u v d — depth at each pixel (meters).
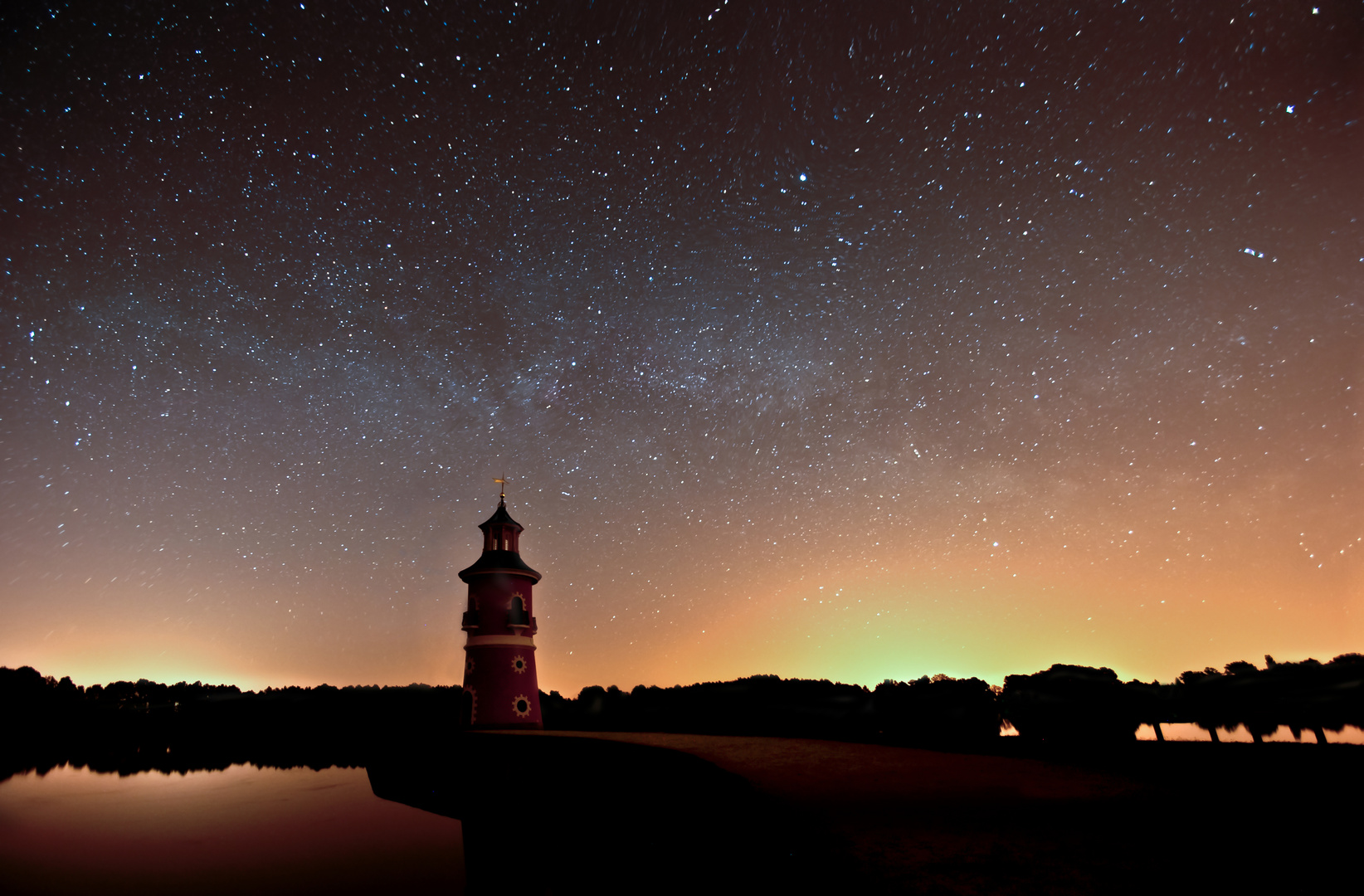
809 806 8.02
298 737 71.62
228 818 32.62
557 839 15.97
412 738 33.78
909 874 5.21
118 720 81.88
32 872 23.70
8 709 72.44
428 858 24.47
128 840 28.31
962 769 10.54
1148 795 7.41
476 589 31.92
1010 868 5.16
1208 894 4.26
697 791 10.70
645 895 8.45
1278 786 7.12
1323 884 4.24
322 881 22.20
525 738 22.58
